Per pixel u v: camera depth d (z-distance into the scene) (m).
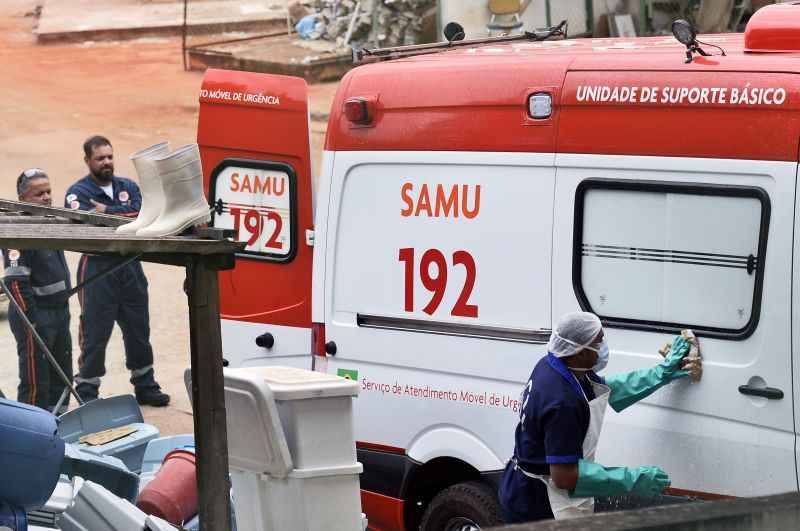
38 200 20.09
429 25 41.56
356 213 14.21
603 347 11.62
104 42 48.91
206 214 10.50
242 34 46.62
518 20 29.11
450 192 13.41
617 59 12.34
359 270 14.20
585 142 12.36
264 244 15.93
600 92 12.29
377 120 14.01
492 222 13.08
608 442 12.30
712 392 11.61
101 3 51.53
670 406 11.88
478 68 13.27
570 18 31.09
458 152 13.30
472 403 13.34
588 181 12.35
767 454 11.33
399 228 13.84
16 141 40.12
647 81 12.01
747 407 11.42
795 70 11.23
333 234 14.40
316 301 14.60
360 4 43.09
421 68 13.77
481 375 13.25
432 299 13.61
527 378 12.89
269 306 15.93
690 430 11.77
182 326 26.55
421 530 13.96
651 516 7.39
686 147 11.70
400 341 13.86
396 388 13.94
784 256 11.16
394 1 42.09
